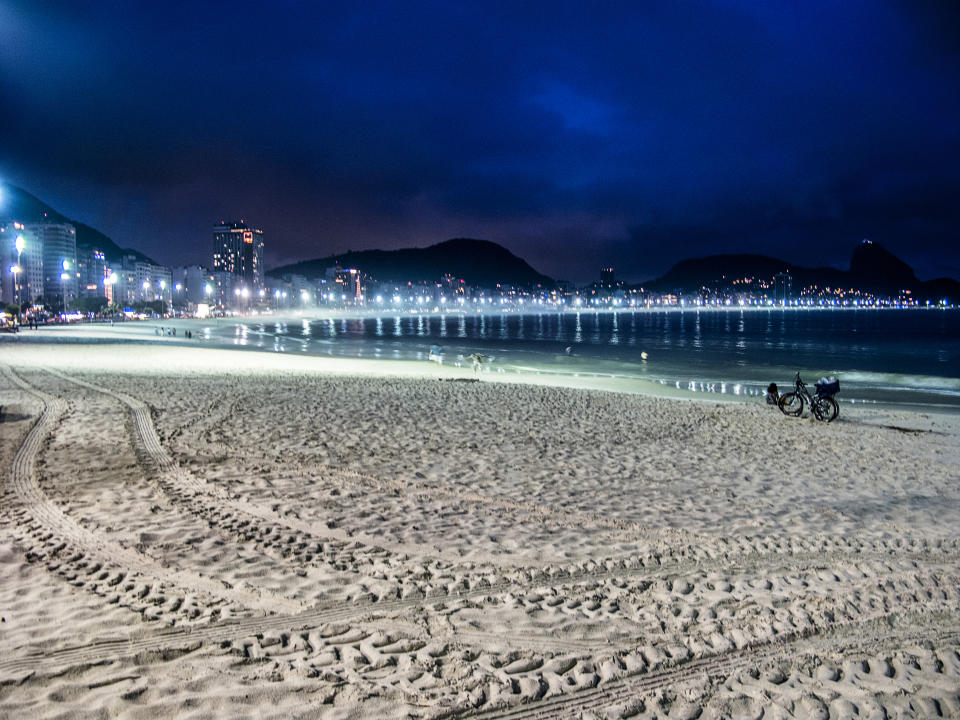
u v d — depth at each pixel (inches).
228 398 648.4
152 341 2089.1
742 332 4803.2
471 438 490.3
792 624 189.8
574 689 151.7
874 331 4874.5
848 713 146.8
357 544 247.1
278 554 232.1
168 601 189.6
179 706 137.3
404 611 190.1
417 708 140.8
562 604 199.9
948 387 1204.5
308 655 161.6
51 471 339.3
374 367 1314.0
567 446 476.7
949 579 229.9
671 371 1573.6
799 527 295.6
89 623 173.2
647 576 226.8
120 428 463.5
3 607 182.1
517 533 270.2
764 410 763.4
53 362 1051.9
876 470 435.8
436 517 288.5
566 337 3976.4
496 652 167.3
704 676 160.2
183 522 264.2
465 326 6368.1
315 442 447.2
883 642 181.3
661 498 340.2
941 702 152.6
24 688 141.4
